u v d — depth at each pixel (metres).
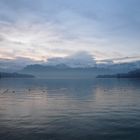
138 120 21.92
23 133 17.38
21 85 101.88
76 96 48.12
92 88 77.94
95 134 17.12
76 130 18.28
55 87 85.06
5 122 21.38
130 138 16.16
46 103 35.97
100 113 26.08
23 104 34.75
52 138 16.11
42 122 21.33
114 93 55.81
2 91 63.94
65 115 24.94
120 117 23.55
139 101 37.91
